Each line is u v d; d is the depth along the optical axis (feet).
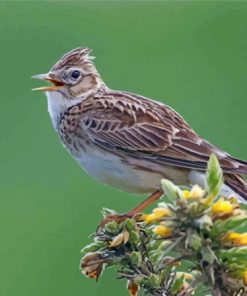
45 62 53.36
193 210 22.59
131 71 52.54
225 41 54.49
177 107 50.67
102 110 36.65
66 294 46.09
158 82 51.88
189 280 25.44
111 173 35.81
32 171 48.16
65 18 54.70
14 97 51.21
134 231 26.05
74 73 37.42
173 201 22.77
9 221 47.57
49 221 47.19
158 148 35.45
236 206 23.11
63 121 37.06
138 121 36.22
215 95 50.88
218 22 55.21
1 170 48.16
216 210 22.82
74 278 46.11
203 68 52.39
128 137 35.88
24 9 54.70
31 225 47.37
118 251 26.14
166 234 22.70
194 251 22.88
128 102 36.88
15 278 46.80
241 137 48.83
